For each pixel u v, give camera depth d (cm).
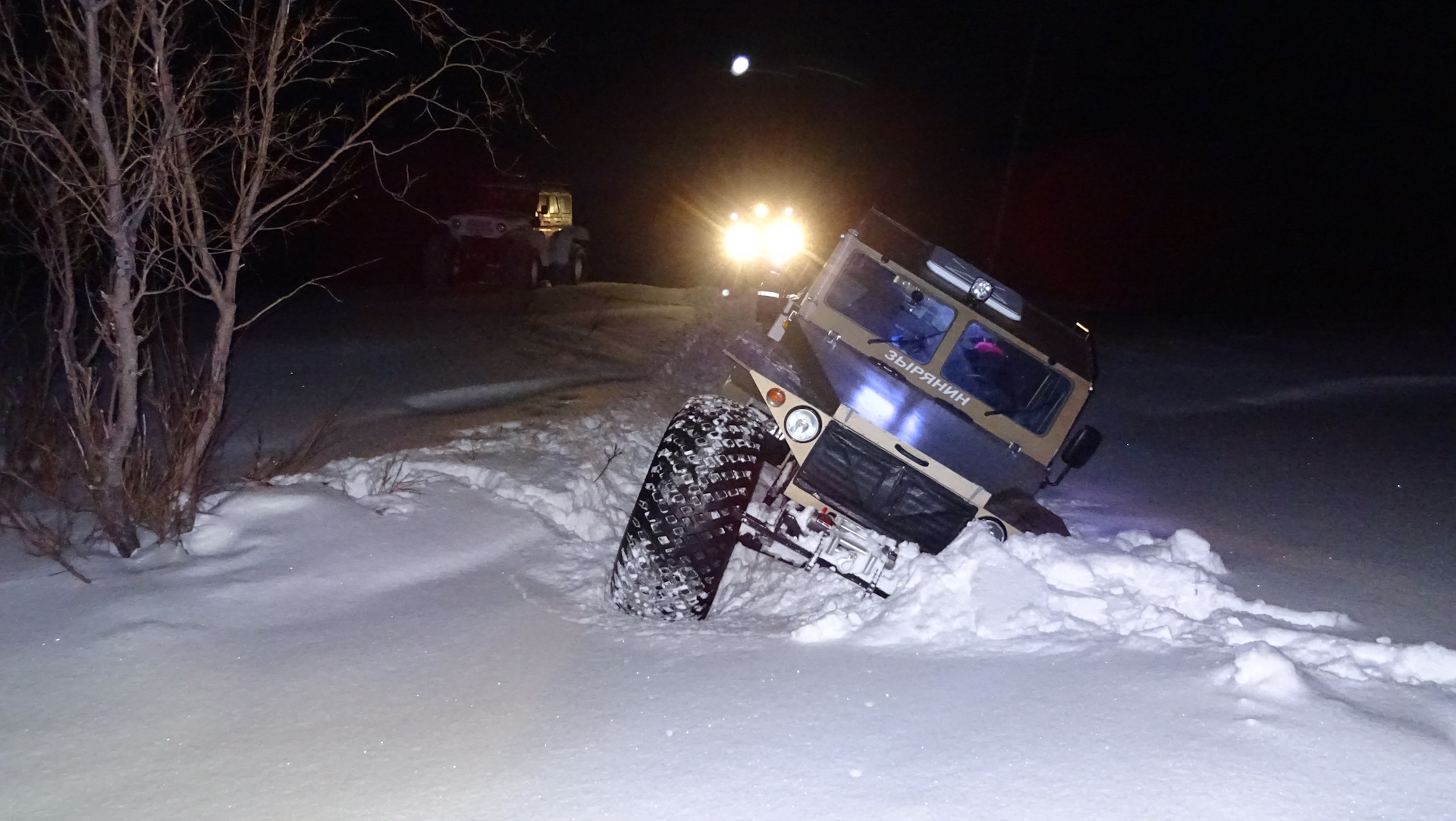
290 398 1006
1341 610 576
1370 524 764
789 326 622
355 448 829
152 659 467
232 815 365
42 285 970
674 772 382
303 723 421
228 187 642
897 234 679
